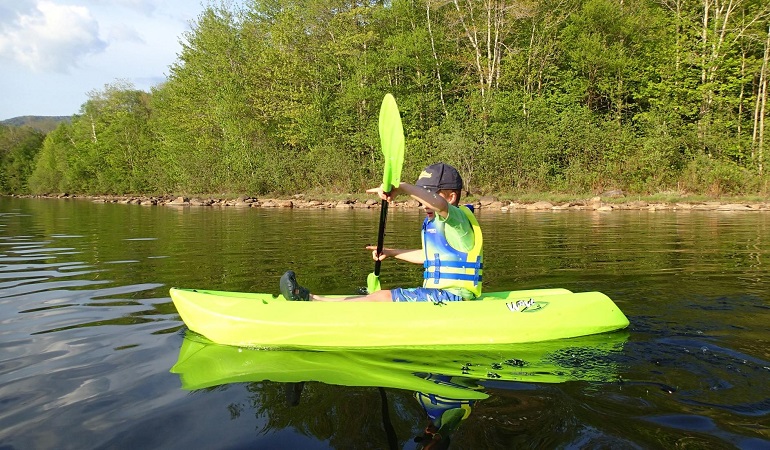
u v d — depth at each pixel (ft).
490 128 65.26
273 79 83.15
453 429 6.17
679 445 5.79
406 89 77.61
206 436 6.09
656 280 14.79
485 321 9.83
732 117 64.69
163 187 100.68
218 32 87.97
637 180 59.72
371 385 7.61
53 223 38.81
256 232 29.71
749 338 9.60
